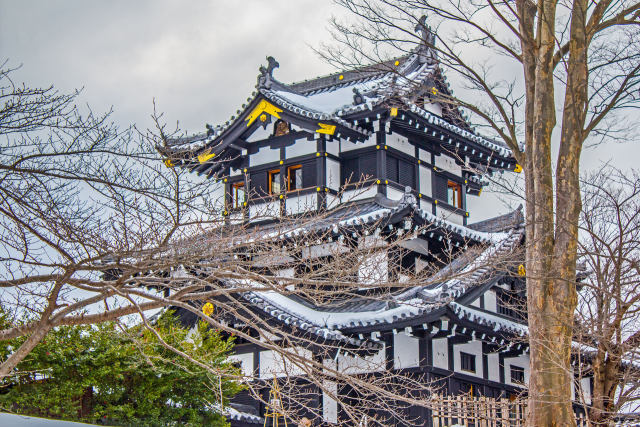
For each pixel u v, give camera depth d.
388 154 35.47
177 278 14.48
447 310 29.03
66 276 13.58
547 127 23.50
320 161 35.28
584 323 24.58
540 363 21.75
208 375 21.84
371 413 30.59
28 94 13.23
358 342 29.53
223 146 36.75
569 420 21.30
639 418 23.58
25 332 14.80
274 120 36.81
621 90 22.94
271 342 15.33
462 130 36.62
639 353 22.88
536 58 24.03
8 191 13.02
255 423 28.03
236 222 17.80
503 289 34.66
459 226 33.72
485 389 33.09
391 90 32.28
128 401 21.64
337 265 16.38
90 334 21.12
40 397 19.80
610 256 22.44
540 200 23.06
